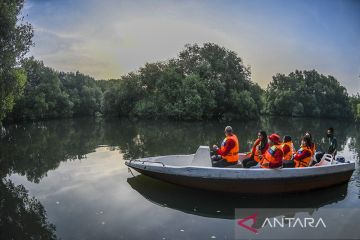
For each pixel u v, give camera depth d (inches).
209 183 281.3
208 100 1594.5
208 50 1809.8
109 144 627.5
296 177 277.1
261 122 1525.6
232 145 297.4
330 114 2290.8
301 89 2384.4
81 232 204.7
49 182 326.6
